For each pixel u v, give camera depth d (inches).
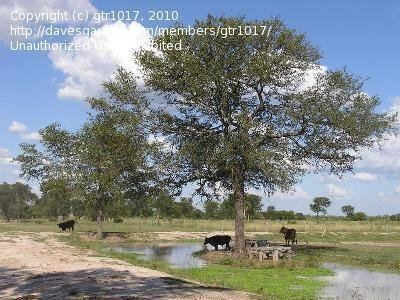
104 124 1520.7
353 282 913.5
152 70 1277.1
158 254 1483.8
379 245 1784.0
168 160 1320.1
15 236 1851.6
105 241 2001.7
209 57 1257.4
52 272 847.7
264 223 3061.0
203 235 2370.8
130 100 1366.9
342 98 1317.7
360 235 2283.5
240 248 1317.7
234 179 1327.5
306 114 1267.2
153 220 3590.1
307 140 1332.4
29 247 1349.7
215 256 1320.1
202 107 1277.1
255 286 838.5
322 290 815.1
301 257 1317.7
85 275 810.8
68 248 1395.2
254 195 3511.3
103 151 1715.1
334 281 925.2
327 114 1262.3
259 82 1272.1
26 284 727.1
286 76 1291.8
